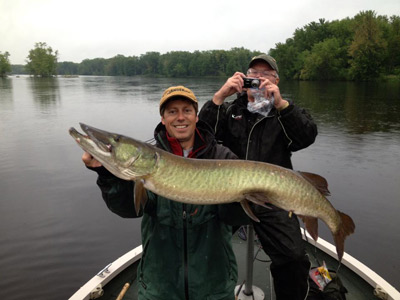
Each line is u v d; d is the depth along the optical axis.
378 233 6.65
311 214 2.59
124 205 2.39
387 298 3.41
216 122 3.58
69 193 8.84
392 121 18.02
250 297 3.59
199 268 2.36
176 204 2.40
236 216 2.49
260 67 3.77
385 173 9.82
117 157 2.26
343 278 3.81
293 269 3.12
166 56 109.12
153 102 29.19
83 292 3.46
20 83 70.00
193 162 2.41
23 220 7.49
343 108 22.88
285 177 2.48
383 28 54.94
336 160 11.15
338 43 58.62
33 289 5.46
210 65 92.94
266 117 3.46
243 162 2.46
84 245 6.62
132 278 3.83
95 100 31.36
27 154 12.09
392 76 53.34
